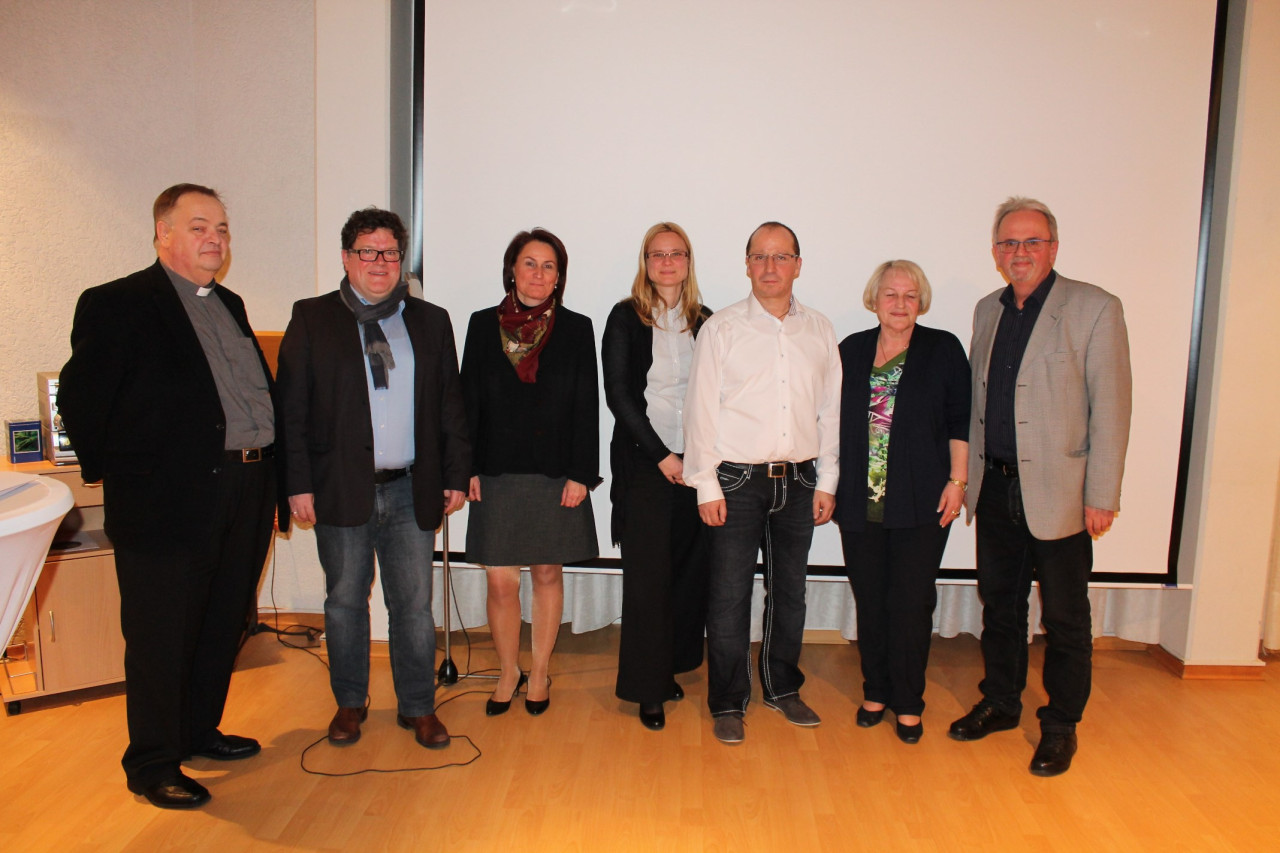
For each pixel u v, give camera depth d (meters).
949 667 2.87
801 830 1.90
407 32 2.84
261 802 1.97
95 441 1.79
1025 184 2.66
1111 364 2.05
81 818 1.88
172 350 1.87
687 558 2.48
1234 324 2.66
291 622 3.17
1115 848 1.85
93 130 2.86
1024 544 2.23
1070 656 2.16
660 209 2.72
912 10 2.62
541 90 2.69
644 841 1.85
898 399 2.21
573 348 2.28
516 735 2.33
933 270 2.70
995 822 1.94
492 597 2.38
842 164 2.68
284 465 2.06
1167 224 2.65
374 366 2.08
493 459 2.25
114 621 2.47
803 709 2.43
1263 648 2.97
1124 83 2.61
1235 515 2.73
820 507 2.29
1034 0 2.60
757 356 2.17
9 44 2.71
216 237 1.93
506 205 2.73
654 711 2.38
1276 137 2.59
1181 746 2.32
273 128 3.03
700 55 2.66
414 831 1.87
